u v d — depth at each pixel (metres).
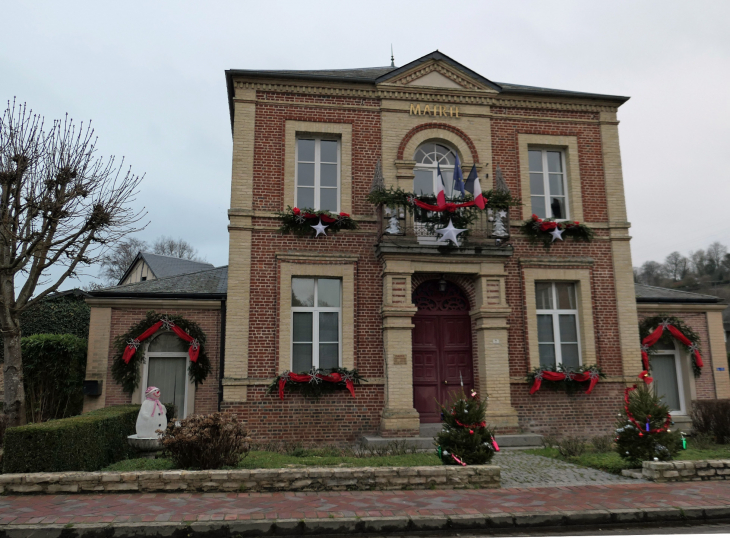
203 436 8.03
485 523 6.24
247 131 13.08
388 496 7.17
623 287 13.86
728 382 15.27
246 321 12.28
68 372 13.18
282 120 13.32
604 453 10.25
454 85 14.12
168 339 13.43
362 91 13.73
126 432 10.12
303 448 11.12
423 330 13.23
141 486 7.27
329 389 12.23
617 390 13.38
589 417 13.09
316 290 12.91
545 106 14.45
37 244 10.49
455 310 13.45
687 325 15.52
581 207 14.15
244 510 6.39
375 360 12.56
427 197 12.80
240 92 13.23
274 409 12.04
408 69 13.87
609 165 14.45
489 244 13.07
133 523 5.86
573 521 6.39
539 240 13.67
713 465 8.32
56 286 10.80
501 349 12.65
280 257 12.63
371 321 12.73
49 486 7.16
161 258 29.36
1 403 13.52
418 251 12.47
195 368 12.92
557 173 14.59
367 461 8.88
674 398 15.14
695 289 43.47
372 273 12.95
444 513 6.35
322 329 12.79
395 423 11.92
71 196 10.74
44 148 10.81
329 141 13.73
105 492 7.20
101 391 12.75
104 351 12.96
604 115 14.68
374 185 12.76
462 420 8.44
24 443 7.46
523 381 12.94
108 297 13.26
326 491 7.44
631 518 6.49
